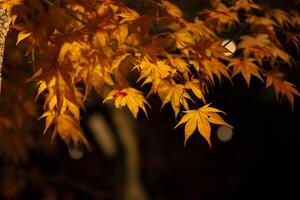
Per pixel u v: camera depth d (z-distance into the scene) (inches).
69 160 317.7
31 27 81.1
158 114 339.6
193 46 94.0
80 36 81.4
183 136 341.1
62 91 77.9
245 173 313.7
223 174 320.2
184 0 181.5
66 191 259.4
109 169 317.1
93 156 323.6
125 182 216.5
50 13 79.9
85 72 85.2
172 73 86.1
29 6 85.4
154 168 321.7
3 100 142.6
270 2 157.9
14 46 140.8
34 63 81.4
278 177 301.7
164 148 334.3
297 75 238.8
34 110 147.7
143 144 331.3
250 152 317.4
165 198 307.4
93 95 194.2
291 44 207.3
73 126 88.6
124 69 83.6
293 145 299.7
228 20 105.2
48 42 85.0
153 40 87.5
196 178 319.9
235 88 300.4
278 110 303.0
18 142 163.8
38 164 307.7
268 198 299.0
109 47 87.9
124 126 215.6
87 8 87.2
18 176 235.0
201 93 87.4
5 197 227.5
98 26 83.1
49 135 209.6
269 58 105.6
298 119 297.1
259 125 312.5
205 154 332.2
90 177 311.4
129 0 127.7
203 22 107.4
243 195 307.4
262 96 257.4
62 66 78.7
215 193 311.6
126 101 89.0
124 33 85.0
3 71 143.5
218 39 107.7
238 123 316.8
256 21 111.6
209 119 85.4
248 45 108.5
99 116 217.0
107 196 249.8
